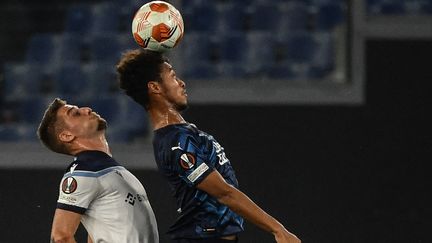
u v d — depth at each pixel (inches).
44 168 970.1
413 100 971.3
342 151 967.0
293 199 962.1
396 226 960.9
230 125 971.9
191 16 1328.7
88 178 525.0
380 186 963.3
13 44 1418.6
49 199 967.6
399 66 974.4
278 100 970.7
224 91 973.2
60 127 546.6
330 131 968.3
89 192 523.8
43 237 965.2
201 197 499.5
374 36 976.9
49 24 1439.5
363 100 969.5
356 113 968.9
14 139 1194.6
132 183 542.0
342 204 961.5
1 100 1283.2
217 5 1343.5
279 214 961.5
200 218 502.6
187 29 1314.0
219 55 1256.2
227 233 503.5
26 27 1435.8
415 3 1379.2
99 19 1371.8
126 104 1165.1
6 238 965.2
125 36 1290.6
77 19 1374.3
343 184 962.7
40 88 1283.2
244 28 1332.4
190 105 973.2
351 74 976.3
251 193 964.6
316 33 1280.8
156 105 507.8
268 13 1336.1
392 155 966.4
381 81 974.4
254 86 975.0
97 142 550.3
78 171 527.8
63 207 523.5
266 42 1259.2
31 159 969.5
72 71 1240.8
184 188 502.6
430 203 962.1
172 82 508.1
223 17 1331.2
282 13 1336.1
